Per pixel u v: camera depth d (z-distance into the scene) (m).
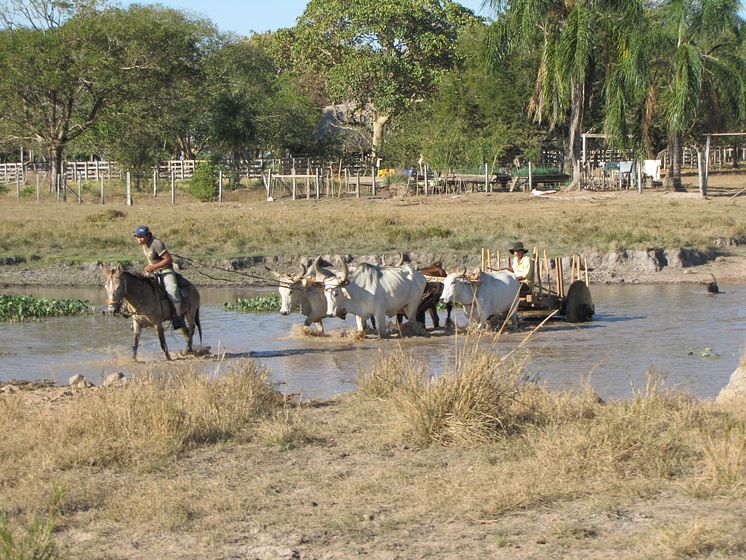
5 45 54.78
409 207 44.94
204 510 7.21
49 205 52.28
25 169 74.12
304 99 73.19
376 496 7.46
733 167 71.25
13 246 29.95
